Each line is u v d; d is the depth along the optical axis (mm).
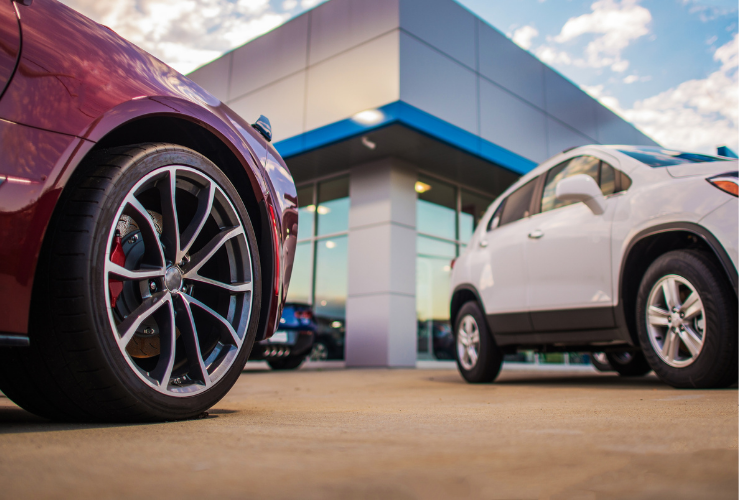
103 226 1239
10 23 1180
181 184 1488
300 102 9367
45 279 1183
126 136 1515
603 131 12266
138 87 1388
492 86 9633
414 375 5844
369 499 521
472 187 10898
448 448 823
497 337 3881
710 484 580
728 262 2486
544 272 3488
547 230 3516
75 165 1196
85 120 1229
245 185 1742
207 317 1519
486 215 4395
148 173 1354
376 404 2031
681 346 2857
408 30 8391
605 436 946
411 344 9047
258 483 606
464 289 4238
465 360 4199
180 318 1431
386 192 9227
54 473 681
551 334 3447
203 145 1649
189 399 1389
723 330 2533
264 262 1775
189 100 1540
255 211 1775
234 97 10516
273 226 1787
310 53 9383
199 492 573
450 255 10211
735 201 2531
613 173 3230
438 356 9648
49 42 1236
